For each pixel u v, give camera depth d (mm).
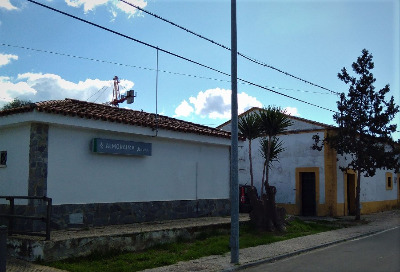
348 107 20375
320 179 21703
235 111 10336
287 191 22797
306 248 12070
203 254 10602
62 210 10906
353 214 23469
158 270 8812
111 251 9891
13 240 9320
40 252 8719
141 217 13117
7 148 11250
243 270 9305
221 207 16438
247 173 24312
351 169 21609
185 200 14867
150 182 13586
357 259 10406
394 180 29953
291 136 22969
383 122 19812
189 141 15086
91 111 12391
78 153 11477
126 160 12844
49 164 10734
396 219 21594
